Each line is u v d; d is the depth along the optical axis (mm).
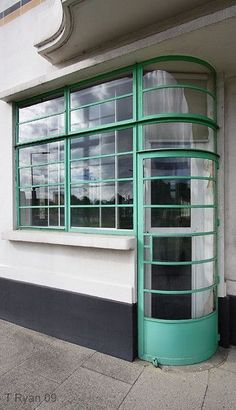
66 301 3900
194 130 3527
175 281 3480
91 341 3682
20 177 4738
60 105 4258
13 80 4750
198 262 3469
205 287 3543
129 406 2660
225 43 3100
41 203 4484
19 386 2951
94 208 3893
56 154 4289
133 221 3506
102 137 3832
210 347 3494
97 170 3877
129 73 3605
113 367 3271
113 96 3754
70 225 4121
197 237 3529
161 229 3477
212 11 2912
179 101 3469
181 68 3490
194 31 2889
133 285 3406
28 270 4316
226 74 3674
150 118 3383
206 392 2838
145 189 3463
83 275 3795
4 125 4789
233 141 3713
